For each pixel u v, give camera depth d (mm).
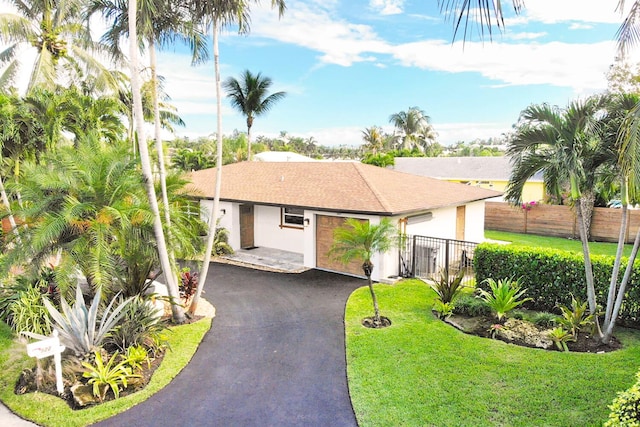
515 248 11070
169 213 10531
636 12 5133
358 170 17812
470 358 7953
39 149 14453
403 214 13734
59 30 20547
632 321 9344
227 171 22625
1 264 8641
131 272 10398
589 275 8875
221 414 6512
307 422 6270
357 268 14742
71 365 7520
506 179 35031
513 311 10227
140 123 9109
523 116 8734
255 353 8672
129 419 6371
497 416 6109
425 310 10883
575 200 8695
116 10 10039
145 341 8477
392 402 6617
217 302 12016
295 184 17906
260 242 19828
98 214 8922
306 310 11234
